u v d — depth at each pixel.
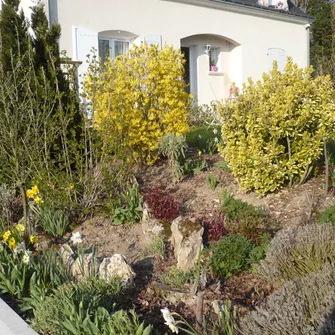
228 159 6.43
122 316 3.55
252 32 16.98
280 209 5.84
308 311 2.99
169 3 13.92
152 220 5.70
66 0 11.39
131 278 4.61
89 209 6.24
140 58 7.49
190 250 4.91
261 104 6.07
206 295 4.32
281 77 6.32
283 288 3.33
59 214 5.92
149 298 4.43
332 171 6.51
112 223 6.11
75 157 6.59
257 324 3.08
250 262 4.74
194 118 12.91
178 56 7.61
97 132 7.00
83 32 11.76
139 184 6.88
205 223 5.44
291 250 4.26
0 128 6.02
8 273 4.49
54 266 4.64
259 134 6.05
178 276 4.64
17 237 5.24
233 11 16.14
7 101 6.55
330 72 21.14
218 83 16.92
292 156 6.11
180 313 4.15
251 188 6.38
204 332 3.30
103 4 12.19
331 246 4.09
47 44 6.93
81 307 3.54
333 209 4.97
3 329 3.75
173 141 6.97
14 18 7.26
